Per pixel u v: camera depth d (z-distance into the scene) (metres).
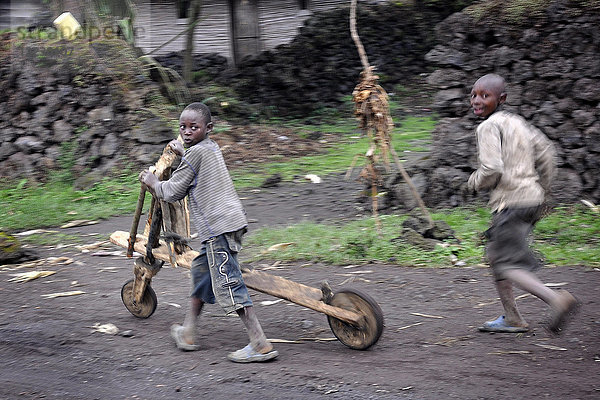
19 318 4.98
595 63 7.91
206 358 4.09
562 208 7.76
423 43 17.34
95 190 10.07
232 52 16.94
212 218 3.96
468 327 4.61
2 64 11.99
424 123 13.75
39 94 11.56
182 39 17.52
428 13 17.59
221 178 4.00
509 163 4.14
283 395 3.53
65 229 8.38
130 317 4.96
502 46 8.32
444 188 8.21
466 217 7.71
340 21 17.06
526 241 4.21
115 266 6.55
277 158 11.72
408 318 4.85
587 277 5.75
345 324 4.20
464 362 3.95
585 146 7.92
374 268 6.21
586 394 3.47
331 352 4.18
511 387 3.57
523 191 4.10
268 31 17.42
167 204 4.37
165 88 13.16
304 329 4.67
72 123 11.20
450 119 8.52
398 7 17.56
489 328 4.48
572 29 8.00
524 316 4.79
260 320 4.88
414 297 5.34
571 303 3.81
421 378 3.71
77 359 4.12
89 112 11.16
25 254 6.91
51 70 11.55
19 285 5.94
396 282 5.73
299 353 4.17
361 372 3.81
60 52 11.55
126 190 9.94
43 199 9.66
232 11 16.91
